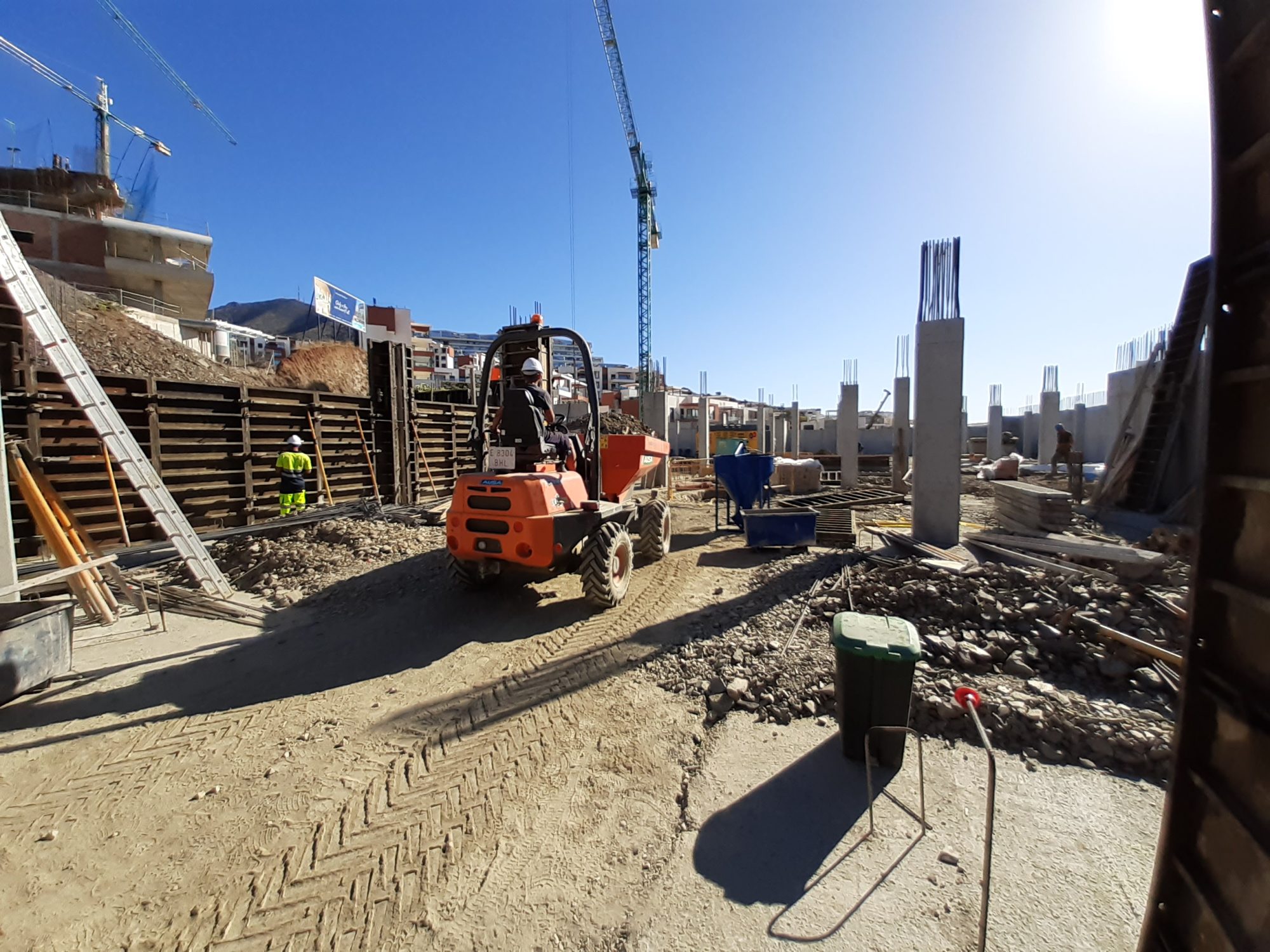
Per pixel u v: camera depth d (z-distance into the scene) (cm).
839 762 317
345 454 1200
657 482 960
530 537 513
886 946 209
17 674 396
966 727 338
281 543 815
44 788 314
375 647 505
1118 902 224
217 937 223
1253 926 108
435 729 370
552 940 218
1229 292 119
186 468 920
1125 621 413
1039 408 2280
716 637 481
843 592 532
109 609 568
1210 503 123
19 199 3803
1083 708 339
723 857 254
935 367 674
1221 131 117
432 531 934
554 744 347
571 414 2362
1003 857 249
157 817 290
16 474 552
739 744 340
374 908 235
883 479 1828
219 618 583
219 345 3744
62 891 245
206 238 4103
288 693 423
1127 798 285
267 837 276
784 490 1510
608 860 256
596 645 492
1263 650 114
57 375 768
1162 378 947
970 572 518
